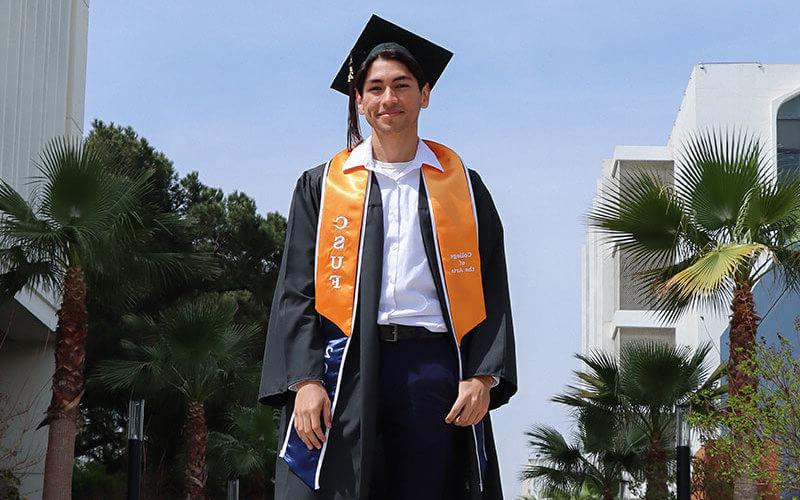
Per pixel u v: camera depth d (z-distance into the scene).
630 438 24.20
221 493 32.69
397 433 3.45
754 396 12.92
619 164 48.41
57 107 25.92
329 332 3.52
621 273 51.00
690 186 15.35
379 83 3.60
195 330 23.66
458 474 3.48
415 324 3.46
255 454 28.45
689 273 14.86
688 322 39.09
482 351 3.50
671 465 23.62
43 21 24.23
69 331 17.73
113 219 17.17
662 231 15.64
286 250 3.65
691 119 39.09
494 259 3.66
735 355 15.12
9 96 21.58
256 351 36.66
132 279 19.27
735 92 38.09
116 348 33.31
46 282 18.08
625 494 27.08
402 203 3.57
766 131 38.00
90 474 33.09
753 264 15.29
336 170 3.66
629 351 22.28
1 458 22.69
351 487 3.39
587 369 55.00
